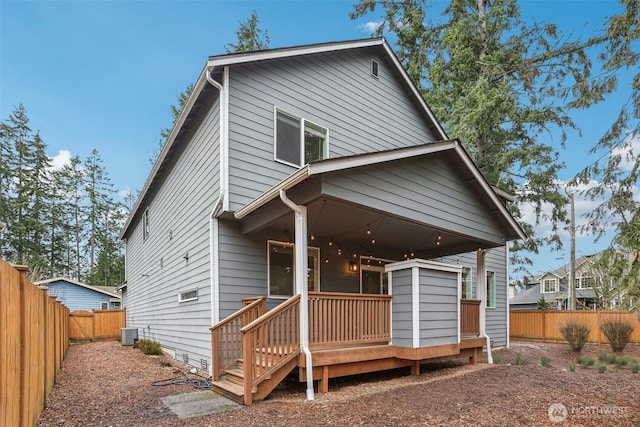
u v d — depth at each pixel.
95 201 33.25
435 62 16.78
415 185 6.69
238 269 7.34
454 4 16.42
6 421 2.74
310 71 8.71
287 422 4.30
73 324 16.12
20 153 28.39
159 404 5.12
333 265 8.94
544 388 5.65
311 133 8.57
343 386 6.03
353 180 5.66
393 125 10.66
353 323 6.25
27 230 27.80
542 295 30.64
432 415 4.45
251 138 7.40
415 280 6.41
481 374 6.71
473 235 7.91
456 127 15.07
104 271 33.16
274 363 5.33
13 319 3.02
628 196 7.03
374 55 10.42
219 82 7.26
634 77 6.77
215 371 6.14
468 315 8.16
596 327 13.32
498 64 14.84
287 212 6.03
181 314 9.00
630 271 6.00
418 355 6.26
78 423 4.38
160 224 11.41
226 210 6.81
